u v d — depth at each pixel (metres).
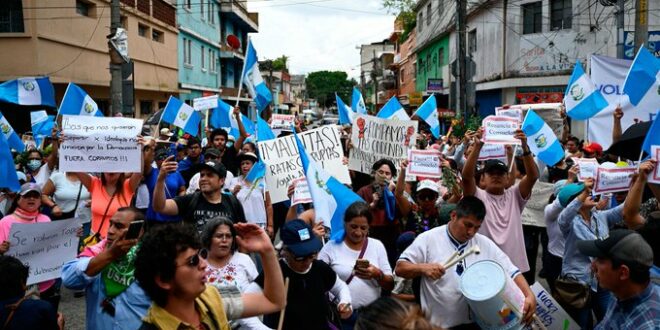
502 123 6.12
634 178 5.02
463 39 19.69
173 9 28.75
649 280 3.36
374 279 4.86
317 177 5.53
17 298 3.82
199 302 2.78
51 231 5.44
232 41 30.67
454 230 4.45
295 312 4.11
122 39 15.46
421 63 43.41
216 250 4.43
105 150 6.43
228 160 11.22
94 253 4.11
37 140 13.03
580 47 23.06
